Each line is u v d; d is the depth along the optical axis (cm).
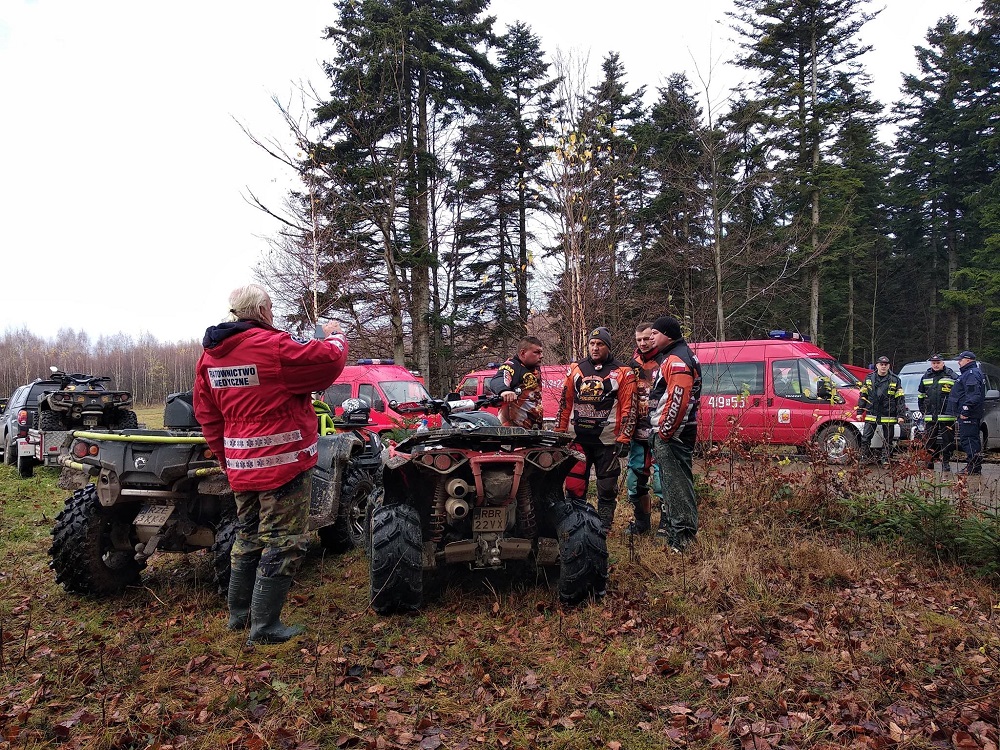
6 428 1255
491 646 360
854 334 3859
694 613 397
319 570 520
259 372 358
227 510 439
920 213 3916
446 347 2641
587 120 930
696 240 2023
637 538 563
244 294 378
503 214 2695
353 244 1834
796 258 2522
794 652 348
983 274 2675
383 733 280
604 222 998
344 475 579
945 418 966
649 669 329
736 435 692
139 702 303
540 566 445
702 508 645
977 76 3484
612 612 402
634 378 542
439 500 416
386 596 396
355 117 1908
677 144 2088
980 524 493
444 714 295
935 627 380
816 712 289
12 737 274
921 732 271
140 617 418
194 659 348
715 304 1911
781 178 2341
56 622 413
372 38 2036
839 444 989
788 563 486
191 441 415
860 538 547
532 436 400
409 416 693
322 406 620
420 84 2266
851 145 2758
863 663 335
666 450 516
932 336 3962
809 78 2723
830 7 2628
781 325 2838
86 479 453
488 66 2462
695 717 287
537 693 311
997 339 3406
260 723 286
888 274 3950
